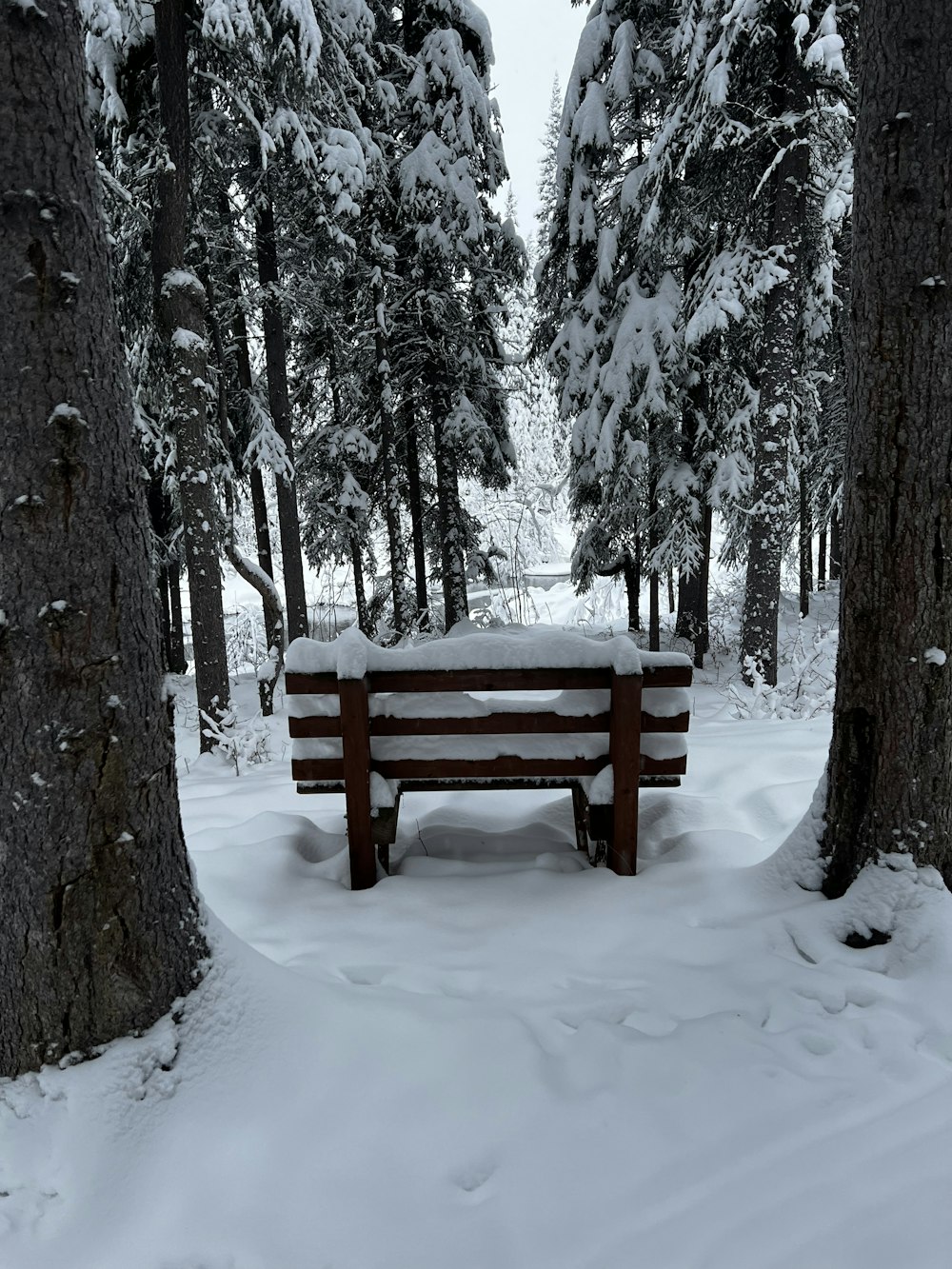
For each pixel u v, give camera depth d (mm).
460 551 15156
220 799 4902
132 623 1897
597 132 11195
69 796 1797
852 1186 1673
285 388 11328
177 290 6945
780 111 8734
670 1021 2354
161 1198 1688
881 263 2523
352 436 13258
